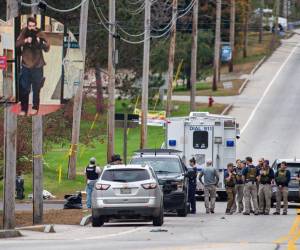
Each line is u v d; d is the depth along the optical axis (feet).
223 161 495.00
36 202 326.44
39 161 325.83
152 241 260.83
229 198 401.70
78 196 402.72
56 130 551.59
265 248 240.32
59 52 304.71
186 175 382.83
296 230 306.96
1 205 424.46
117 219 331.98
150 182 316.19
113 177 316.19
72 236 281.13
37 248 237.66
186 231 299.17
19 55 298.35
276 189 400.67
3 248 237.66
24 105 299.58
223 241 262.26
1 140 433.07
